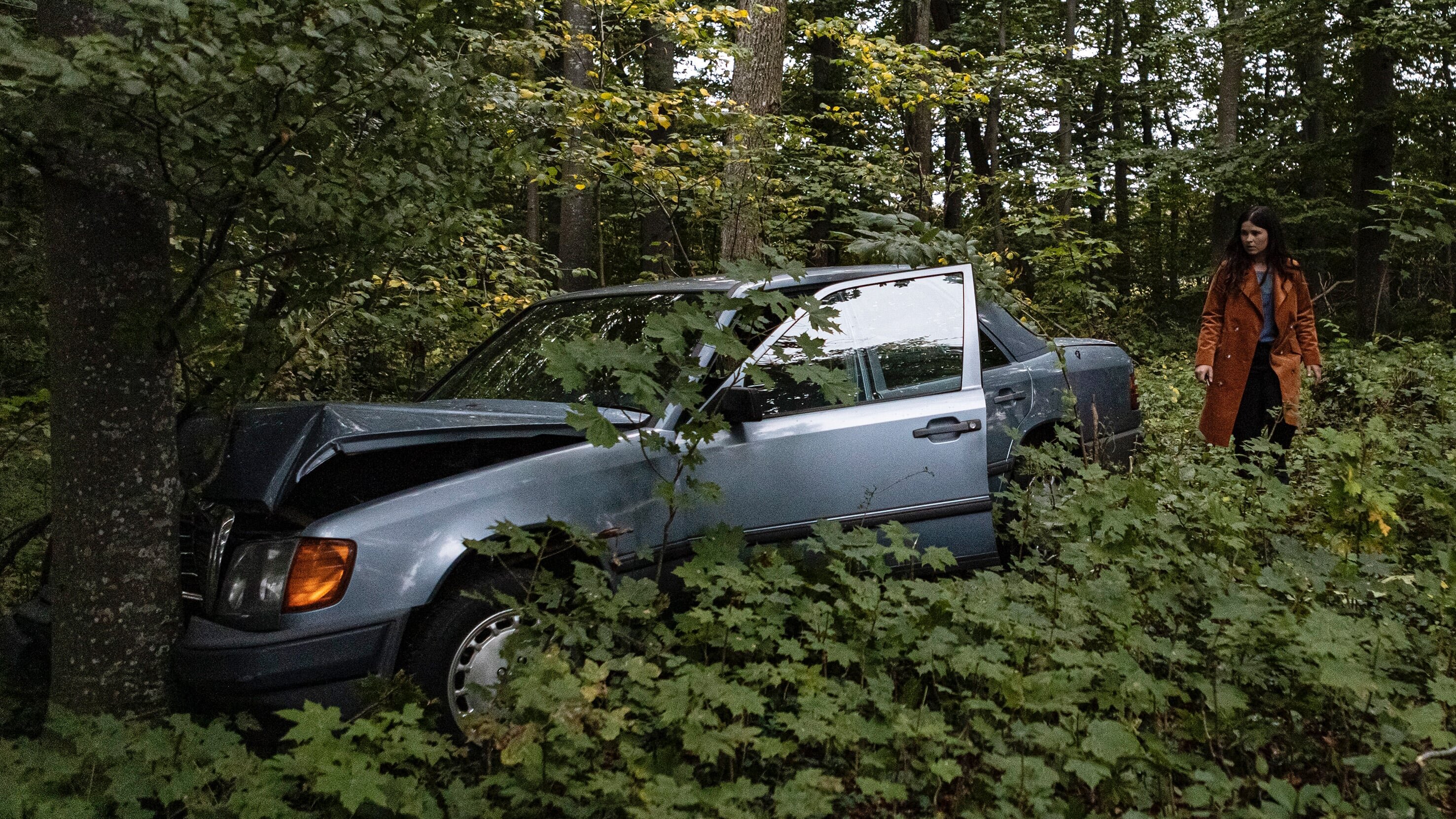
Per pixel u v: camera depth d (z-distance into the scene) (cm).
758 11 924
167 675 317
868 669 309
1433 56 1550
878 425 392
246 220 316
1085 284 996
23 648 354
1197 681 300
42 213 360
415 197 328
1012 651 309
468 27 383
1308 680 288
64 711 261
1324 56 1777
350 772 226
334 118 301
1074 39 1811
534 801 248
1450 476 437
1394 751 259
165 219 320
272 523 338
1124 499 392
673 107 767
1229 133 1816
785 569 329
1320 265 1902
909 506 393
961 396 410
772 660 325
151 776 237
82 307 305
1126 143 1905
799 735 257
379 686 283
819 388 394
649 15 822
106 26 296
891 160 1050
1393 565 366
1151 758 259
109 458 307
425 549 312
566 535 337
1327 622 288
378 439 324
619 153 734
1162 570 356
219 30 263
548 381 409
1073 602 329
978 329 440
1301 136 1923
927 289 433
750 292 332
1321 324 1513
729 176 848
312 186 307
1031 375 471
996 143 1795
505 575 324
